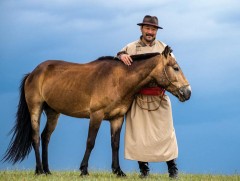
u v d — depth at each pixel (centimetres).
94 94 938
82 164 934
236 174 1018
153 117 921
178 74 902
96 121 936
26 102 1055
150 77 909
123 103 926
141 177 948
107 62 954
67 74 991
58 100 996
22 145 1046
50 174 1016
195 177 983
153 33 927
